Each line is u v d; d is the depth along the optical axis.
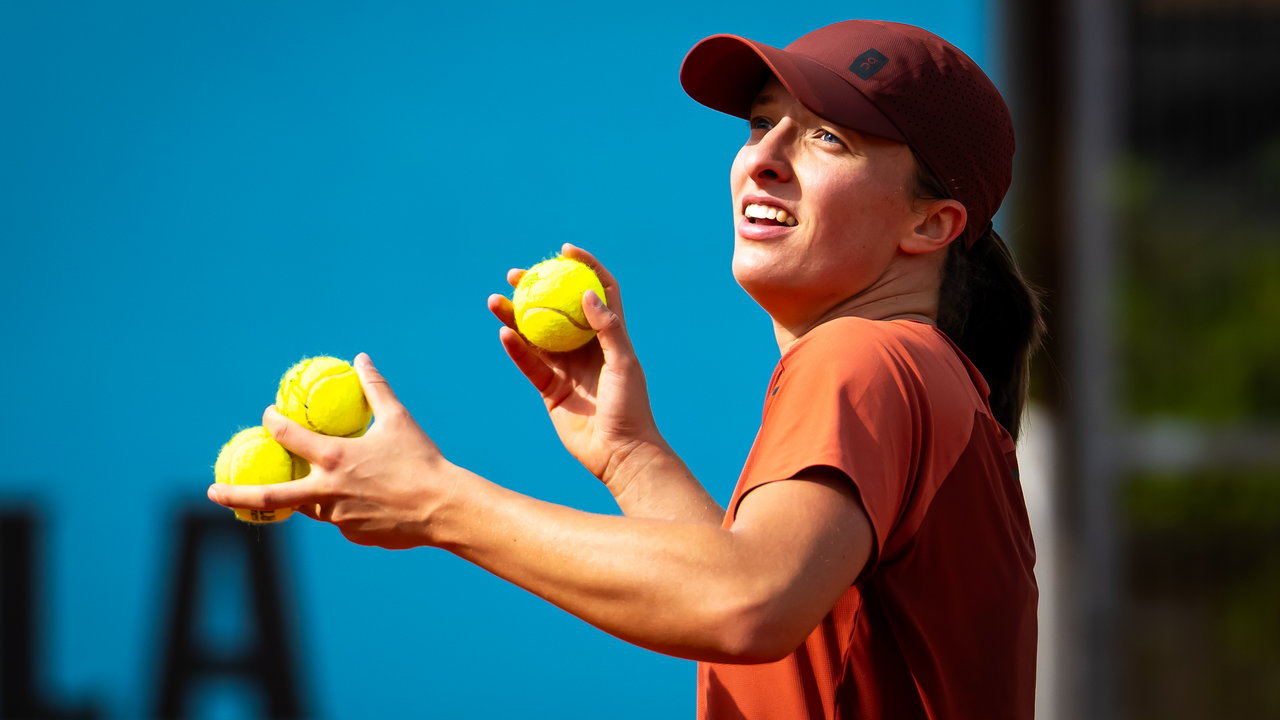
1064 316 16.27
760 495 5.02
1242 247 22.52
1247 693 20.97
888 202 6.19
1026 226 16.45
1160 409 22.72
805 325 6.53
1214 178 22.47
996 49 15.38
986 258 7.25
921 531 5.36
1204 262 22.72
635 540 4.88
